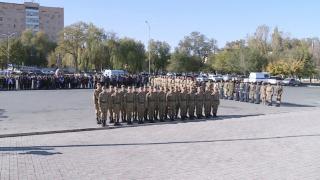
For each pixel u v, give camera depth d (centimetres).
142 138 1708
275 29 11362
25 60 11450
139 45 9788
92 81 5688
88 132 1933
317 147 1482
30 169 1126
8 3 15812
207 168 1141
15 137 1777
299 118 2523
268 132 1877
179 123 2259
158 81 4769
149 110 2278
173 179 1019
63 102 3484
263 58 10375
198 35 11581
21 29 16088
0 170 1112
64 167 1153
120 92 2197
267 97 3494
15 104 3272
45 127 2053
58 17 16862
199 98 2464
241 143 1570
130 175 1060
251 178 1029
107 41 9200
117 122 2188
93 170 1116
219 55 10944
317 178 1030
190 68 11025
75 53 9419
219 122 2295
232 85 3909
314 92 5844
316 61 10994
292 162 1220
